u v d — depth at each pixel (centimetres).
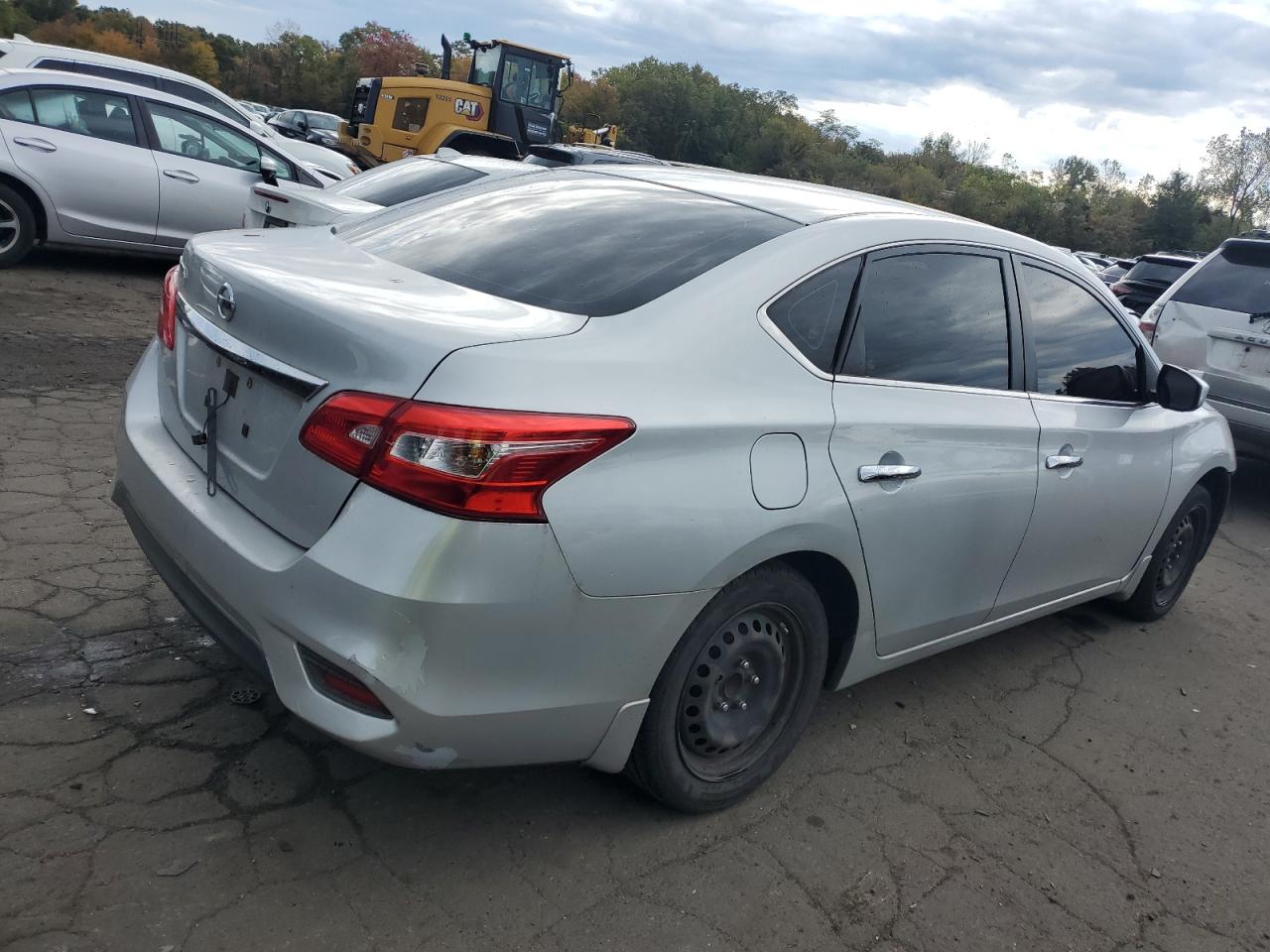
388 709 212
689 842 274
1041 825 310
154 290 888
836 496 271
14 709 284
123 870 232
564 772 296
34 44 1033
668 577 235
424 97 1698
